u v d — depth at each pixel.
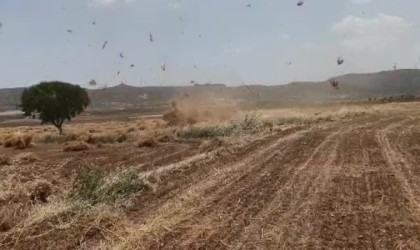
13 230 9.58
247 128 32.59
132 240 8.92
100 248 8.56
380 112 55.19
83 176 13.06
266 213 10.70
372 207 11.03
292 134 29.69
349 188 13.21
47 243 8.89
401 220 9.94
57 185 13.73
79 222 10.09
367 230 9.30
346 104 77.31
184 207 11.40
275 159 19.11
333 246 8.42
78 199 11.52
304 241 8.70
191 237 9.09
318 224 9.76
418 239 8.70
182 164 18.14
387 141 24.39
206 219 10.30
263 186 13.73
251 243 8.69
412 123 36.75
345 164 17.38
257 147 23.27
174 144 26.94
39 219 10.19
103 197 11.84
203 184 14.24
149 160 20.38
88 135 33.56
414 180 14.10
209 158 19.62
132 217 10.72
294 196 12.37
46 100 44.59
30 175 16.44
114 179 13.06
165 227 9.70
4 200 12.04
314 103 73.69
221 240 8.89
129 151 24.45
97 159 21.23
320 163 17.77
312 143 24.53
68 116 46.00
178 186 14.04
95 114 120.88
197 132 30.45
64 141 34.66
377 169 16.14
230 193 12.88
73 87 46.25
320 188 13.29
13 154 24.61
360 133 29.25
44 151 26.84
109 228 9.73
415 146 22.11
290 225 9.73
